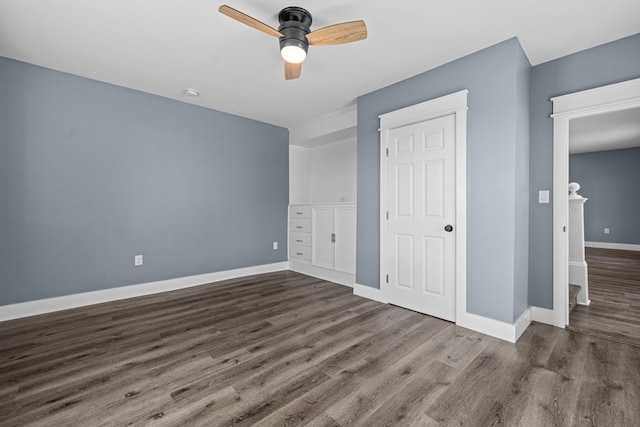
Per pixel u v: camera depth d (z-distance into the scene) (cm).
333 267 404
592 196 680
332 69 277
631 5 187
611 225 658
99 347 213
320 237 426
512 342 222
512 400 156
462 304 252
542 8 192
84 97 302
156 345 217
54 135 286
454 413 146
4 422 138
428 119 276
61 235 291
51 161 285
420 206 283
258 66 275
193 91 335
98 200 312
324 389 165
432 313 276
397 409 149
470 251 248
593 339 228
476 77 245
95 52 252
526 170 256
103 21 209
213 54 254
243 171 433
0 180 261
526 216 256
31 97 274
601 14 197
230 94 344
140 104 337
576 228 314
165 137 356
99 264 313
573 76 247
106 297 316
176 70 285
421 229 283
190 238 380
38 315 275
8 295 266
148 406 150
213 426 137
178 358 198
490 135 237
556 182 255
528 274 262
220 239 409
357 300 324
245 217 436
